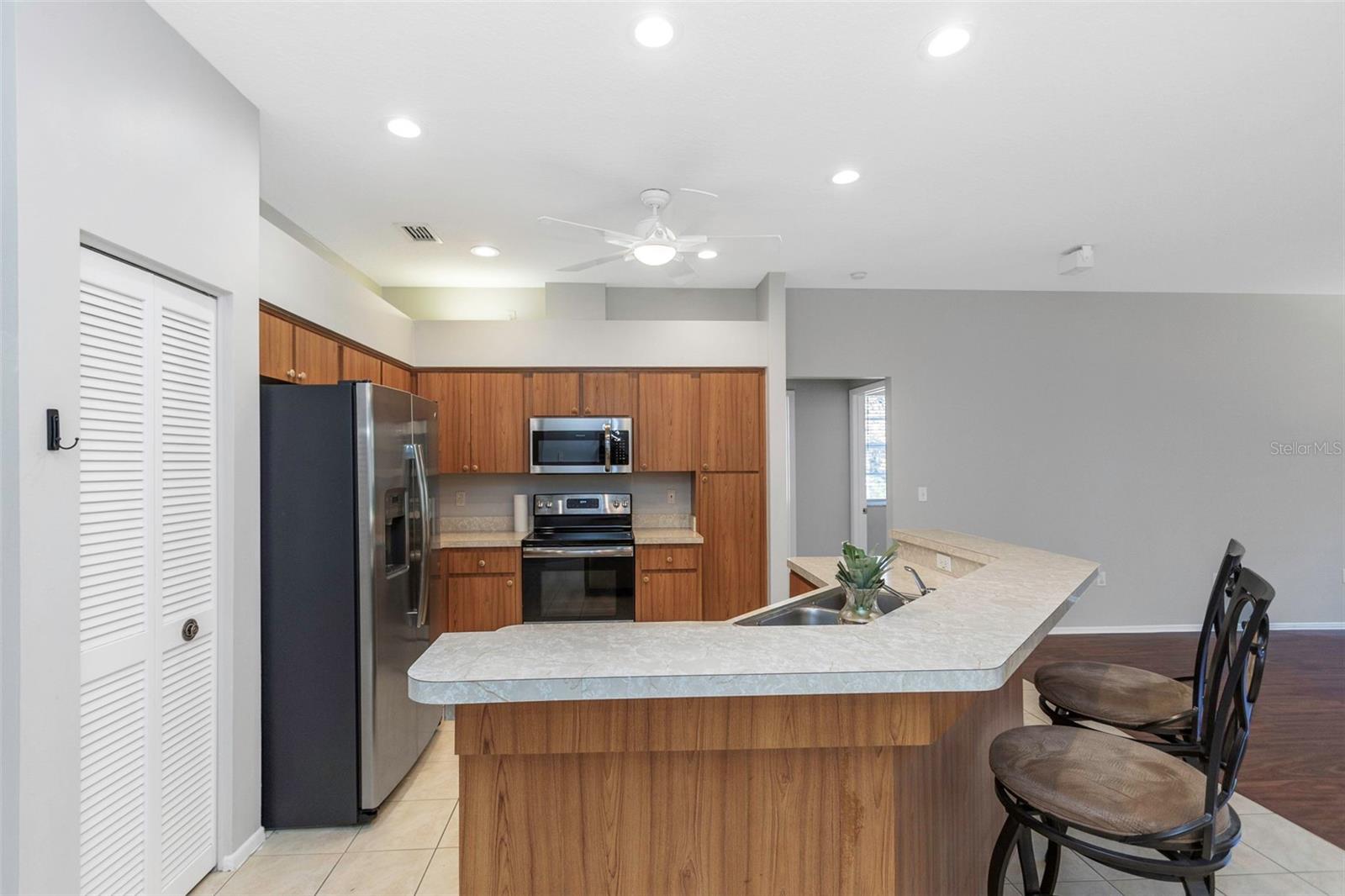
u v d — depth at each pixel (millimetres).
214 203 1971
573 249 3814
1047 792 1287
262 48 1898
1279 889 1969
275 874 2006
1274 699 3480
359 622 2277
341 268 4148
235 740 2031
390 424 2451
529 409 4371
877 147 2584
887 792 1319
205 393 1965
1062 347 4879
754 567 4453
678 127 2418
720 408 4453
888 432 4805
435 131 2436
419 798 2488
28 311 1333
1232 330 4949
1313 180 2902
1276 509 4953
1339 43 1918
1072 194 3066
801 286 4727
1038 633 1470
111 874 1584
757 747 1287
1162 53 1973
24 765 1318
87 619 1521
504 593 4172
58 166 1407
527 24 1818
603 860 1304
